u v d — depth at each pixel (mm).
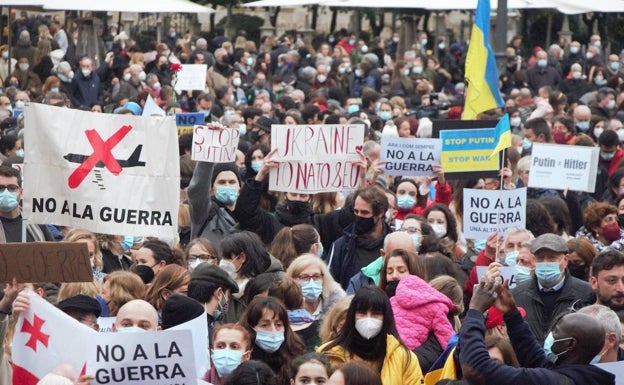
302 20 79312
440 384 11438
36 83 43781
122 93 39438
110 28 61625
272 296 13859
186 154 21234
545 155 22625
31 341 11320
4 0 40438
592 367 11227
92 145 14883
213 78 43844
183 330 11219
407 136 29891
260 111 31469
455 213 20656
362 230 17094
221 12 77375
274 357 12867
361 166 18125
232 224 18391
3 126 30453
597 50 55312
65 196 14930
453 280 14711
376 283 15688
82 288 14164
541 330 15008
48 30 50594
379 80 48062
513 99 38000
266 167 17859
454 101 37656
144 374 11188
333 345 12656
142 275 15555
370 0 46312
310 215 18188
